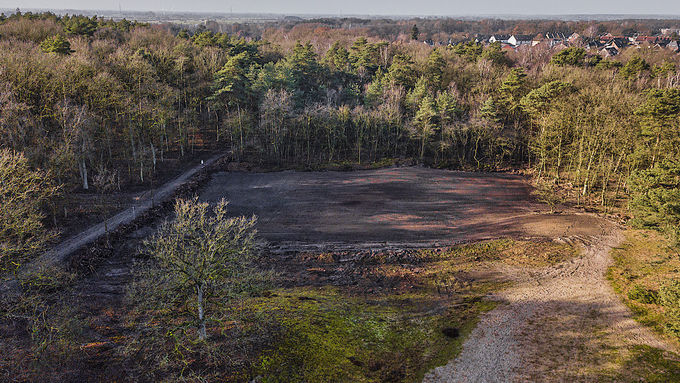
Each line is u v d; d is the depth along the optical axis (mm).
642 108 59406
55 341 27578
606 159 68812
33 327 27172
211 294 30578
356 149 89688
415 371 28766
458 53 124000
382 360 29828
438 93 92188
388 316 35562
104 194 60656
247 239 32406
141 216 53781
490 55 117500
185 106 93438
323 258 46812
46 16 147250
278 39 197625
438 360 29891
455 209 62406
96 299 35844
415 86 99125
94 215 53344
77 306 33312
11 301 30578
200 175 72312
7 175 35719
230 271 30312
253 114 90188
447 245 50625
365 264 46000
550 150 78000
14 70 59906
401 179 74625
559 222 57594
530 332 33000
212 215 56344
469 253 48750
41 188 46312
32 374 25641
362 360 29766
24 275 30328
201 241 29672
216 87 87250
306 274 43312
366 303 37781
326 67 110312
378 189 69500
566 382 27469
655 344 31078
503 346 31344
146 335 29844
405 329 33719
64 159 53312
